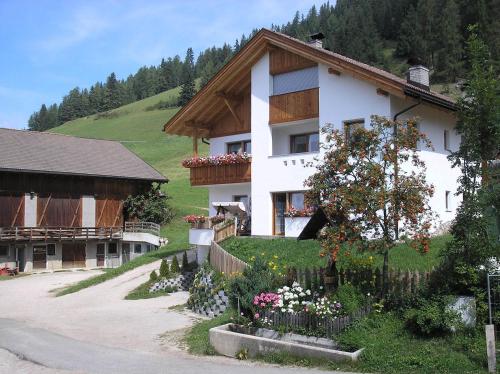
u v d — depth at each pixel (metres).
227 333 11.75
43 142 46.34
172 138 108.38
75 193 43.47
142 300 21.92
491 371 8.72
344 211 11.41
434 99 20.56
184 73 195.00
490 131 11.34
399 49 112.19
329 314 11.36
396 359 9.63
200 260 25.47
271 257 18.39
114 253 44.97
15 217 39.97
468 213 11.02
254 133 24.25
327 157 12.20
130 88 198.38
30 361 12.01
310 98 22.33
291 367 10.27
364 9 138.25
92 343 13.77
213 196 27.53
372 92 20.39
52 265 40.97
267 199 23.58
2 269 37.59
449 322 10.16
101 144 50.97
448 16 98.88
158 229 44.47
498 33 82.56
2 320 18.56
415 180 11.65
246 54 24.09
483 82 11.38
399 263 15.44
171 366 10.93
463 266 10.68
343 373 9.55
